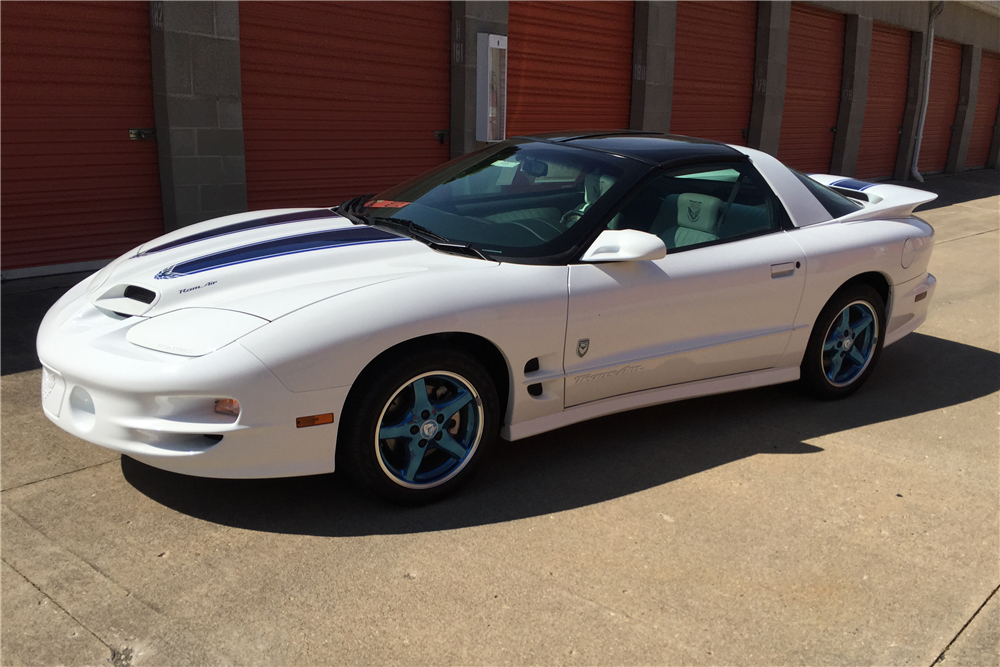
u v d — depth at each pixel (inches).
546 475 133.0
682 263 139.9
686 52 489.4
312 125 321.4
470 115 369.7
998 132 911.7
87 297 127.3
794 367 162.2
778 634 94.3
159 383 103.1
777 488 130.8
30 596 96.0
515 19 389.7
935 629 96.4
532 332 123.4
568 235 133.1
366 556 106.9
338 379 107.9
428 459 124.1
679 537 114.7
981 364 203.9
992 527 120.8
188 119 276.8
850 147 653.3
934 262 343.0
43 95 252.1
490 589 100.6
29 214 256.8
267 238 135.2
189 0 268.8
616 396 139.2
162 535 110.5
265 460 107.4
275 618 93.6
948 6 732.0
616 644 91.3
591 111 443.2
